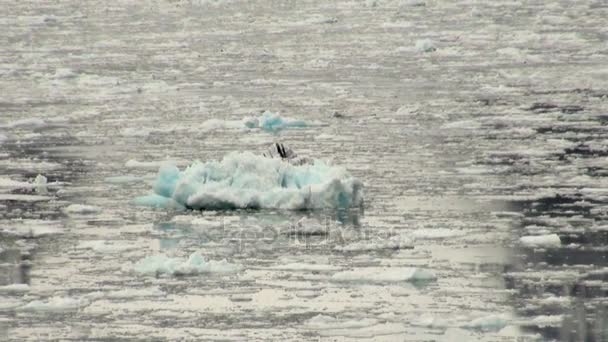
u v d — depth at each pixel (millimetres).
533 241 62000
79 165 81812
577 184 73688
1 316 52812
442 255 60094
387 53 139000
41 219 67938
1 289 56250
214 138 91375
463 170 78062
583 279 56250
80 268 59156
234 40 154125
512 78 117438
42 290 56125
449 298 54062
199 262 58688
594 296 54000
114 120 99875
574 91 108625
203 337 50125
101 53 144000
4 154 85625
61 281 57312
